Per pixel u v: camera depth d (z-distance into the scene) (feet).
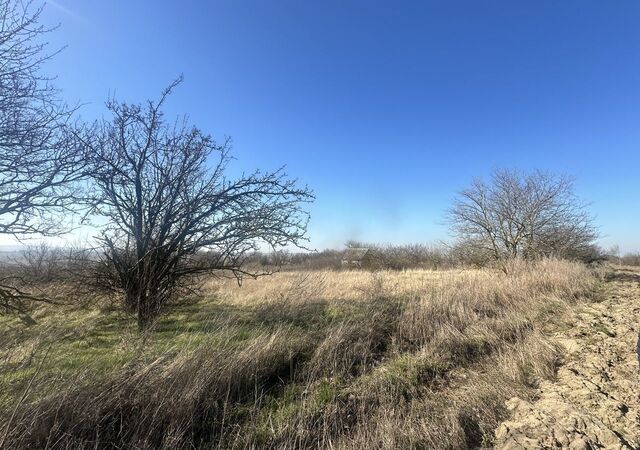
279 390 17.15
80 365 16.55
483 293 34.73
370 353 21.40
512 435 12.86
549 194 66.44
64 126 23.26
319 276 45.21
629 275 59.57
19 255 39.45
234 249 28.91
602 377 17.89
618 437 12.43
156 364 15.65
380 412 14.96
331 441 13.39
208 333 21.89
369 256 114.21
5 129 20.75
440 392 17.52
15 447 11.40
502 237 67.56
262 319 26.43
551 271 45.93
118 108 25.96
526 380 18.20
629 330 25.50
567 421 13.43
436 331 24.66
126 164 26.53
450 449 12.88
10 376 14.71
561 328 26.66
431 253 107.34
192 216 27.78
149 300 26.53
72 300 29.25
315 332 23.63
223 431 13.99
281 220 29.12
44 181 22.93
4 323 24.73
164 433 13.34
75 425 12.52
